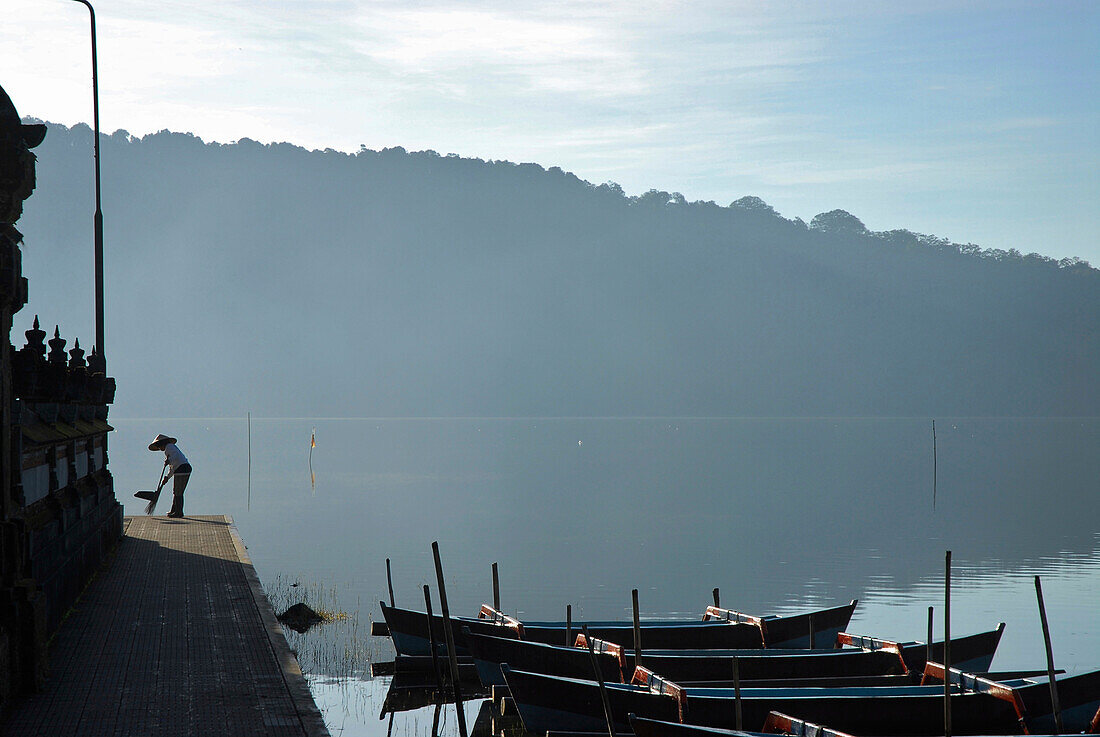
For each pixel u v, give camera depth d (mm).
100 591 16969
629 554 35469
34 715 9867
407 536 38969
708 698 13211
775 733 11992
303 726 9594
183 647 12867
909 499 57438
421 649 18312
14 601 10539
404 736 14984
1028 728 13531
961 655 17047
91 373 20594
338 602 25484
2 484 10609
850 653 16359
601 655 15688
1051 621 24750
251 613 15141
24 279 10969
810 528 43531
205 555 21312
